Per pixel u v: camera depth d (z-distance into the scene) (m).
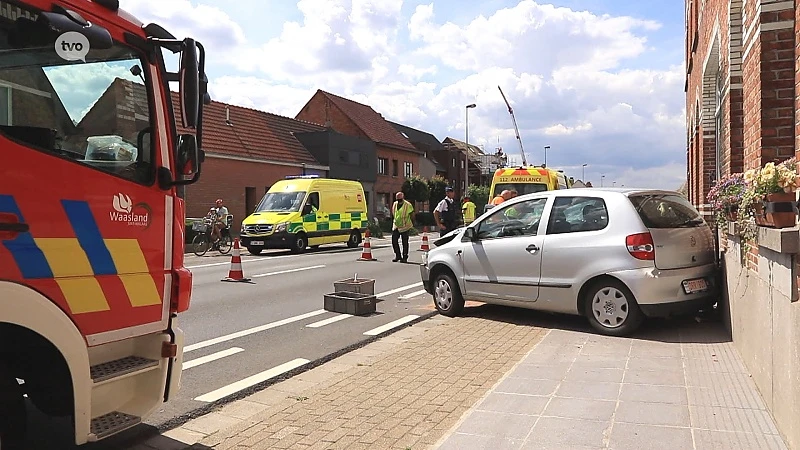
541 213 8.11
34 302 3.19
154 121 3.98
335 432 4.51
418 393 5.39
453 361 6.44
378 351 7.18
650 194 7.68
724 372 5.59
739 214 5.44
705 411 4.61
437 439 4.32
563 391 5.22
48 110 3.38
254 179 32.91
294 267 16.28
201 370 6.38
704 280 7.37
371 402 5.17
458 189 78.38
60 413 3.89
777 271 4.19
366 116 54.75
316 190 22.83
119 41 3.78
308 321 8.94
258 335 8.02
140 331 3.84
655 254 7.04
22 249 3.16
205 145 30.14
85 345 3.46
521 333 7.68
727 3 8.12
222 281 13.23
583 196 7.79
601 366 5.96
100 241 3.58
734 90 8.07
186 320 8.98
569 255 7.60
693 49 13.59
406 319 9.02
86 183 3.52
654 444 4.05
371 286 9.90
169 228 4.09
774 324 4.30
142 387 3.95
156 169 3.98
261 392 5.69
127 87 3.83
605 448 4.02
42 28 3.37
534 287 7.96
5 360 3.51
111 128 3.71
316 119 51.44
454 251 8.96
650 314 7.07
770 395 4.47
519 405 4.90
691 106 14.59
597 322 7.42
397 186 53.00
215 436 4.55
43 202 3.28
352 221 24.77
